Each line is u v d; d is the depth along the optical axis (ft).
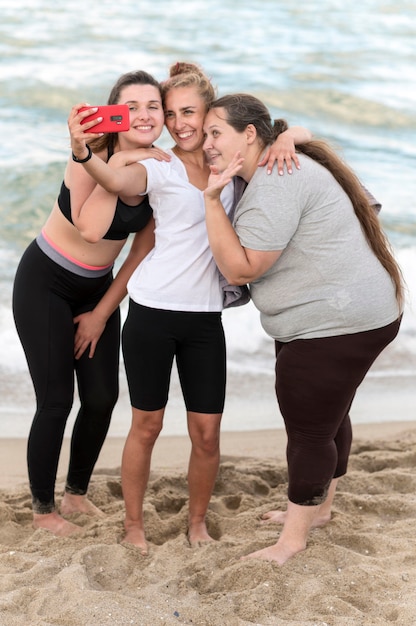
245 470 17.81
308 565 13.14
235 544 13.92
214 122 12.74
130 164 12.85
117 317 14.97
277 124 13.16
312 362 12.76
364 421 21.44
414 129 48.52
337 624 11.31
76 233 13.93
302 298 12.68
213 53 58.80
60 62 52.37
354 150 44.52
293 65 57.36
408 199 37.55
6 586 12.25
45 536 14.10
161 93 13.56
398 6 78.74
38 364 14.28
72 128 12.05
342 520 14.88
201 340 13.53
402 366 25.45
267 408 22.20
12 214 34.58
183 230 13.14
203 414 13.74
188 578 12.67
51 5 68.54
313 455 13.19
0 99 45.93
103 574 12.85
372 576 12.59
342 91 52.65
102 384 14.71
